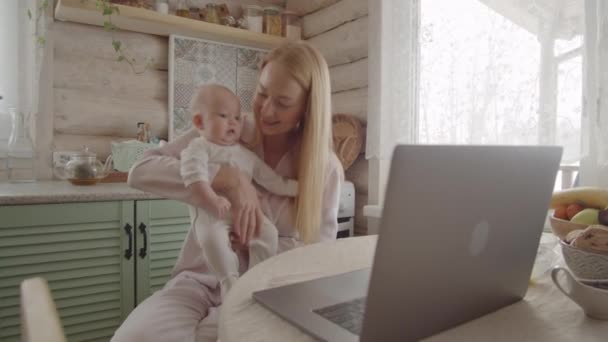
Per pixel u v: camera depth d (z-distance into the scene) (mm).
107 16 2035
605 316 592
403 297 478
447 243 499
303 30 2770
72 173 1876
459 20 1773
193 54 2400
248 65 2615
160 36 2361
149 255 1792
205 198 1053
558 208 1112
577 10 1388
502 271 610
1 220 1490
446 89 1838
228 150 1149
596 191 1059
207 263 1084
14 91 2148
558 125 1445
